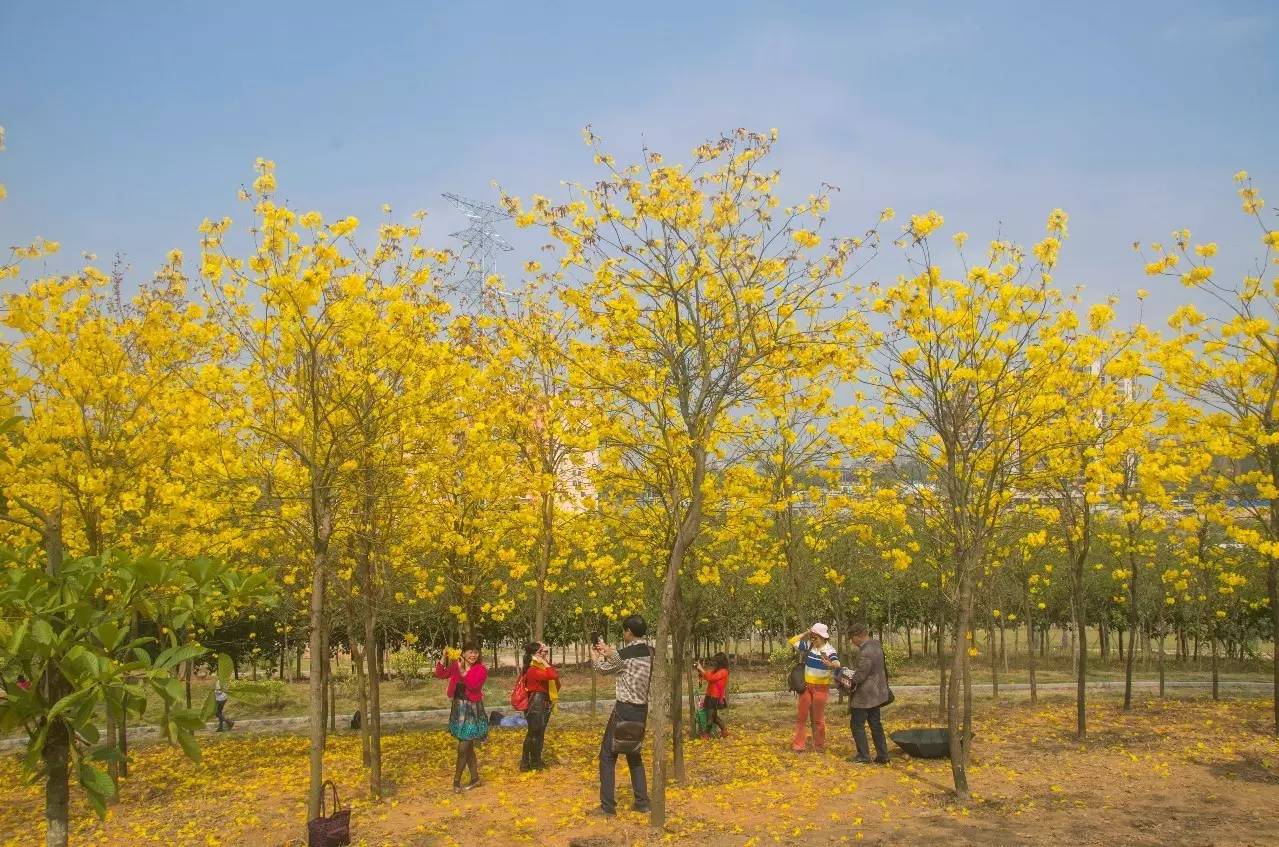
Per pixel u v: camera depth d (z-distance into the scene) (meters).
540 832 8.05
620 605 17.53
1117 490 11.38
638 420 9.44
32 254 8.84
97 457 9.58
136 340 9.92
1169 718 13.59
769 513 12.31
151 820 9.11
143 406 9.80
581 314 8.44
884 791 9.15
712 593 17.89
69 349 9.16
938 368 8.66
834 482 11.60
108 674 3.86
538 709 11.23
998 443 9.25
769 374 8.13
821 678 11.97
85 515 9.30
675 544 8.21
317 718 7.77
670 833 7.82
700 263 8.01
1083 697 11.90
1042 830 7.58
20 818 9.59
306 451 8.77
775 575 20.12
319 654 7.82
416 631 23.53
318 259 7.64
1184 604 25.30
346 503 9.25
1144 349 9.78
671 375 8.34
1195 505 9.31
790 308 8.09
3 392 8.53
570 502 12.80
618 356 8.48
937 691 21.30
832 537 15.27
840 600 18.16
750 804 8.74
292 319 7.49
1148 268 9.28
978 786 9.23
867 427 9.23
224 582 4.57
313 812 7.66
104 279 9.97
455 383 9.66
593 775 10.73
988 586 15.59
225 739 15.59
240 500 8.67
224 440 8.93
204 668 25.88
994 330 8.33
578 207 8.05
